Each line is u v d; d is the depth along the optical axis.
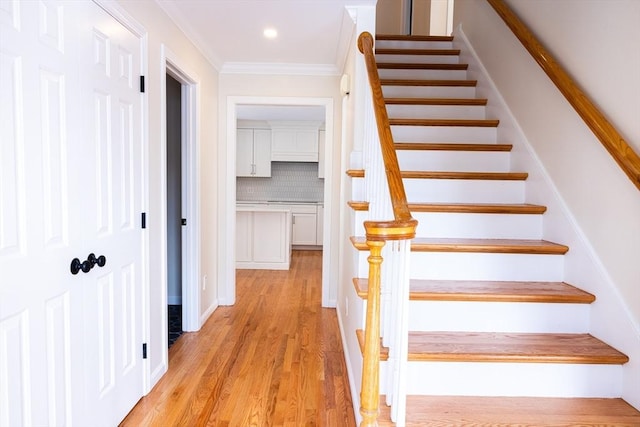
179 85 3.90
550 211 2.15
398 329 1.39
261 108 5.97
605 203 1.72
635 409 1.54
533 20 2.41
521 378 1.64
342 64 3.62
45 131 1.41
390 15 5.89
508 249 1.99
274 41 3.20
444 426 1.43
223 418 2.05
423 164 2.64
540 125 2.29
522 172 2.48
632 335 1.57
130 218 2.05
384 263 1.69
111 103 1.85
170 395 2.27
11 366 1.25
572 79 1.99
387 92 3.30
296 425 2.00
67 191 1.53
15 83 1.27
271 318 3.65
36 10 1.35
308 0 2.48
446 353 1.61
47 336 1.42
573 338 1.76
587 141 1.85
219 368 2.62
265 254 5.77
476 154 2.64
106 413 1.83
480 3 3.25
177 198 4.00
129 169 2.04
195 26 2.89
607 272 1.71
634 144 1.56
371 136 2.06
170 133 3.96
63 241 1.51
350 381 2.40
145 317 2.22
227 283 4.01
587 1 1.87
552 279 2.02
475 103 3.06
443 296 1.79
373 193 1.96
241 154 7.62
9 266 1.24
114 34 1.86
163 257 2.47
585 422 1.46
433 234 2.24
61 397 1.50
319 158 7.62
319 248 7.63
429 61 3.78
